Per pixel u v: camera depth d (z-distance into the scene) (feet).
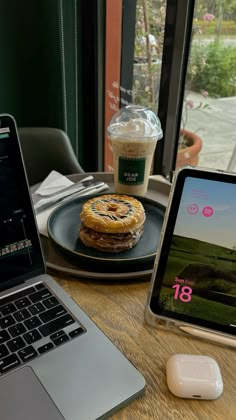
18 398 1.44
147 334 1.80
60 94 6.26
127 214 2.27
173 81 3.97
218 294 1.77
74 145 6.44
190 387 1.49
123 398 1.46
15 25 5.59
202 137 4.49
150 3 4.50
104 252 2.23
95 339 1.69
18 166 1.91
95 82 5.84
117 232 2.18
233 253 1.74
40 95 6.28
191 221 1.77
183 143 4.50
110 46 5.42
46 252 2.32
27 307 1.83
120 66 5.38
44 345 1.64
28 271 2.00
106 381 1.52
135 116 3.09
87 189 3.05
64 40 5.70
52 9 5.68
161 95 4.17
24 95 6.15
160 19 4.25
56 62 6.08
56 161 4.20
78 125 6.37
